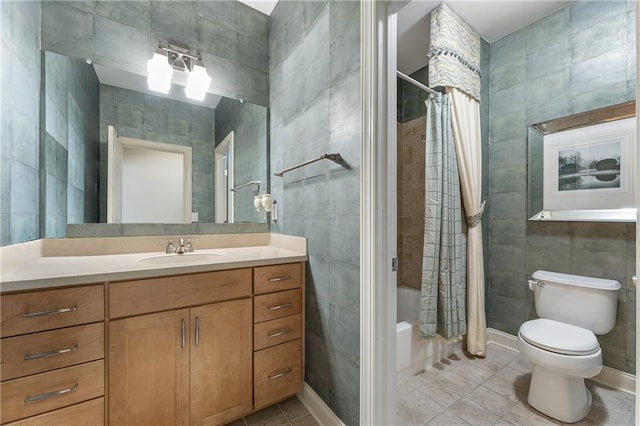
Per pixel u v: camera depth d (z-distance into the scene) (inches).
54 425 36.0
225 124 73.8
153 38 64.6
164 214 66.5
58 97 53.2
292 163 66.4
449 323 71.6
